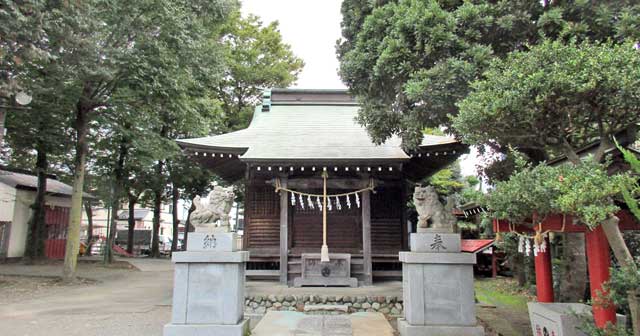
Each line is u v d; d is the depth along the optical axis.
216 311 6.86
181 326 6.77
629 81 4.20
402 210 13.15
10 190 20.50
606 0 6.34
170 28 13.47
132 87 14.04
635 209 3.89
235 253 6.95
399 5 7.37
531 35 6.79
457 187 20.02
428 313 6.93
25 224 21.67
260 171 12.84
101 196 23.41
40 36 8.89
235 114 26.53
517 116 4.91
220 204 7.29
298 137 13.33
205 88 16.33
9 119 15.02
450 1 7.34
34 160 22.27
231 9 16.50
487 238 17.56
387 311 9.89
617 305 4.79
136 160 20.08
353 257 12.45
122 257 25.80
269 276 12.53
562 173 4.33
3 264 18.91
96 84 14.12
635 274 4.38
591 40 6.37
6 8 7.77
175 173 25.34
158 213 28.05
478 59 6.39
